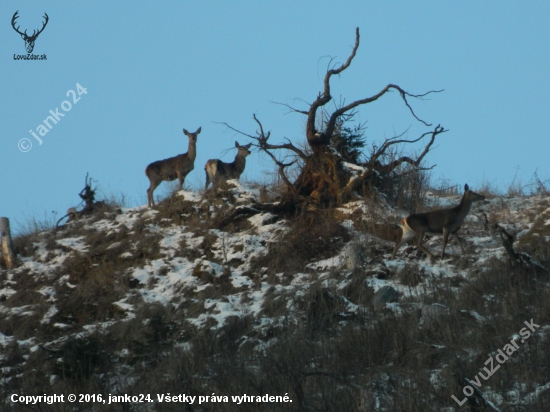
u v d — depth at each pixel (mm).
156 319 52812
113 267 67312
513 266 50969
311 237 64500
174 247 68438
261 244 66125
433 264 57750
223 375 42688
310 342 46031
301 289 55344
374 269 56719
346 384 38031
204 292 59469
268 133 69500
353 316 49469
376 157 68062
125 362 50594
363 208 66625
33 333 59719
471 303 47500
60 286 66438
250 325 51906
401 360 42000
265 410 37562
